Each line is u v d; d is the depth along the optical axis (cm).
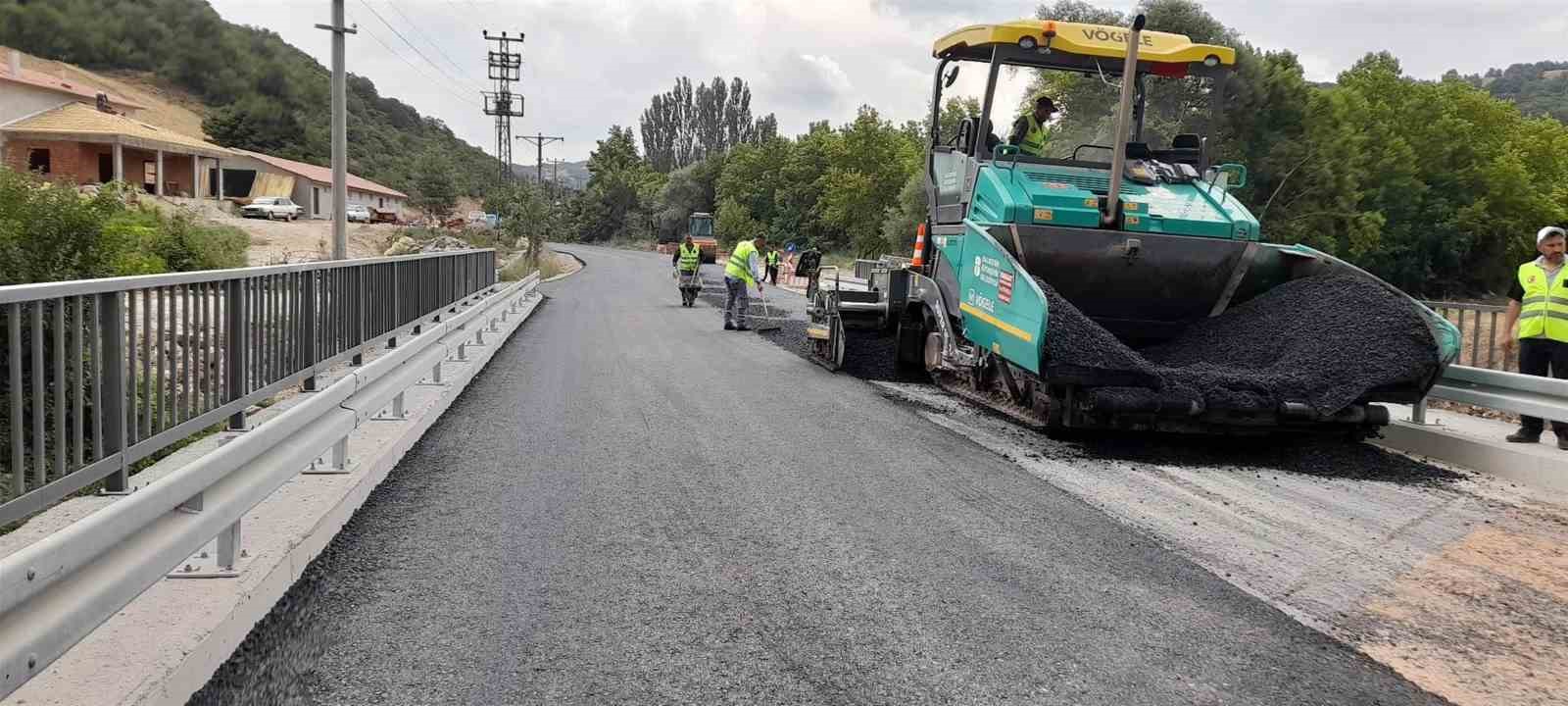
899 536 508
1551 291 714
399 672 341
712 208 9506
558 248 8175
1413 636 394
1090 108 910
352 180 6888
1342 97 4669
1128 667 358
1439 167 5850
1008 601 420
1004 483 623
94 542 284
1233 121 4038
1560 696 344
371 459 587
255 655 352
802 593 425
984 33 880
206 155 4912
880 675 347
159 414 501
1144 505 579
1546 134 6869
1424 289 5694
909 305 1084
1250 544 508
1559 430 674
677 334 1623
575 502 561
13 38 8688
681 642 371
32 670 255
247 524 453
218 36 9600
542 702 322
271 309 660
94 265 967
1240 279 819
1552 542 521
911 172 5847
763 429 792
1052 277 800
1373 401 700
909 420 842
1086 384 686
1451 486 645
